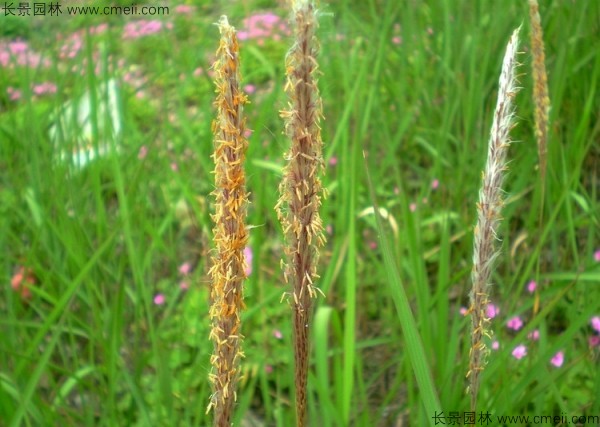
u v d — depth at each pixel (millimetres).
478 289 246
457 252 609
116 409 444
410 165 728
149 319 478
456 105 634
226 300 227
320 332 397
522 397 411
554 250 550
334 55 778
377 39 769
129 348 554
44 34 841
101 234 551
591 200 571
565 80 625
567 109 682
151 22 1077
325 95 255
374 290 634
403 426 496
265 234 705
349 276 383
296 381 250
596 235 625
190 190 649
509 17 706
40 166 629
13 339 482
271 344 578
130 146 685
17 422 357
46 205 589
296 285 233
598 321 512
